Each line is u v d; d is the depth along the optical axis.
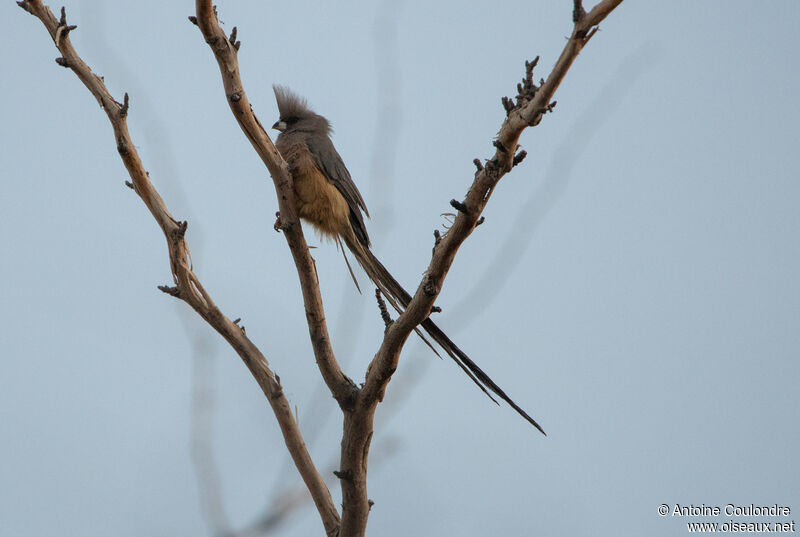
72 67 8.20
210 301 8.58
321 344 8.95
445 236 7.92
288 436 8.96
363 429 8.86
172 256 8.43
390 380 9.20
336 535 9.24
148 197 8.41
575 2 6.55
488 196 7.56
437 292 8.09
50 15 8.12
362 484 9.00
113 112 8.17
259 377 8.86
